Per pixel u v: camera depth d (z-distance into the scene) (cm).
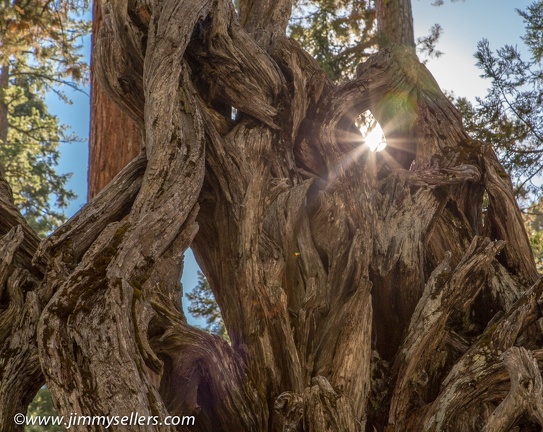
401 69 1054
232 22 977
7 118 2694
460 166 975
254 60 973
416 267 888
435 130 1021
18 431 695
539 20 1348
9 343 714
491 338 793
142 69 950
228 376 739
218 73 964
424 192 951
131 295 673
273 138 965
